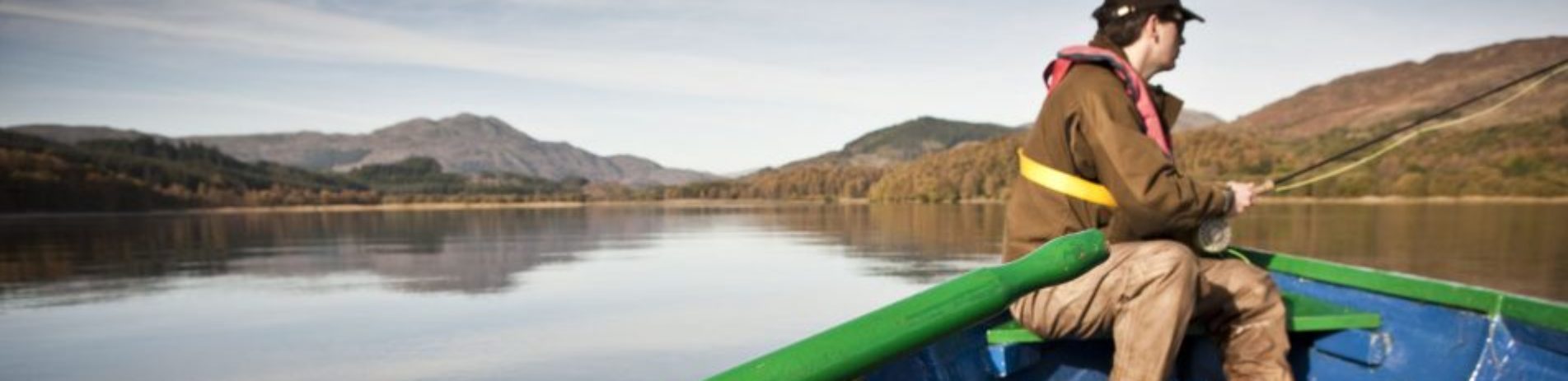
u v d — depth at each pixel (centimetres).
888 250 3791
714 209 10444
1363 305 316
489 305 2211
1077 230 253
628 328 1825
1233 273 266
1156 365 239
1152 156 235
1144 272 238
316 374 1420
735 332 1766
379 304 2269
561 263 3512
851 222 6316
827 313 2025
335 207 12756
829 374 135
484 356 1521
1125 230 251
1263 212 6266
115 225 7400
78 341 1812
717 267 3173
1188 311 242
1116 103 244
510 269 3262
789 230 5497
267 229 6831
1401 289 300
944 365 256
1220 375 299
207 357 1595
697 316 1983
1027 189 263
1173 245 244
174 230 6731
